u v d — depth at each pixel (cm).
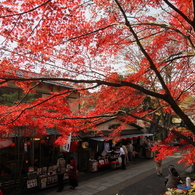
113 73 512
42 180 858
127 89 533
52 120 487
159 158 557
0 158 922
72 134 887
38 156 1128
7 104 830
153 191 860
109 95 553
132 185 942
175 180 681
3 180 840
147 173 1166
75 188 894
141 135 1594
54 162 1104
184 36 464
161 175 1112
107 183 973
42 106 428
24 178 905
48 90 1170
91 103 606
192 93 743
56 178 917
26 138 964
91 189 883
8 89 961
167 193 513
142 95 633
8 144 803
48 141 1091
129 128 1677
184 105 1084
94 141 1246
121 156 1273
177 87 686
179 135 374
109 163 1274
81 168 1195
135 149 1756
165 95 368
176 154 1783
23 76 432
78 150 1198
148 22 500
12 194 801
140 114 726
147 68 498
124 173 1170
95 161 1194
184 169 1260
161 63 505
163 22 499
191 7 496
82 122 548
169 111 754
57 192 841
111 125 1408
